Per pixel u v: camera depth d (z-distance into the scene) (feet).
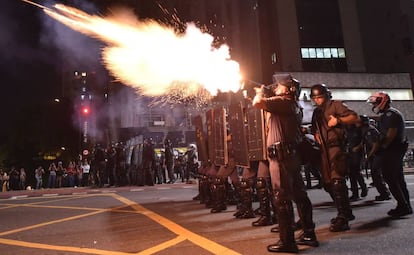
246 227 16.20
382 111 17.44
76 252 12.91
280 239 11.64
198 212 21.98
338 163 14.80
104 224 18.90
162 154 60.29
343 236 13.41
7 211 26.89
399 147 16.81
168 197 32.63
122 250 12.89
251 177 18.80
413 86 108.47
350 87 104.27
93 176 59.47
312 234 12.34
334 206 21.58
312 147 14.99
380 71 124.47
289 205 11.69
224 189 21.80
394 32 127.75
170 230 16.29
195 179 57.98
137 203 28.45
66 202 32.07
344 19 122.93
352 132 23.88
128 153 55.57
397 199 16.93
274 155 12.05
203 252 11.98
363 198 24.81
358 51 121.70
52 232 17.26
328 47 120.16
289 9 120.57
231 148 20.79
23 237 16.33
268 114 13.25
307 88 101.65
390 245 11.73
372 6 128.26
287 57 117.19
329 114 14.97
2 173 64.90
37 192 46.80
